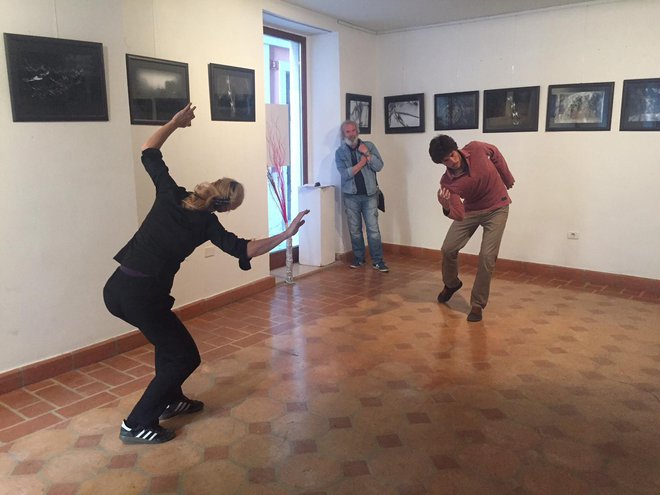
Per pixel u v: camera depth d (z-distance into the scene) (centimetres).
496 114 571
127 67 367
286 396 302
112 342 359
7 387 308
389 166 662
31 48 299
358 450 249
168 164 406
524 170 563
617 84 500
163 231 240
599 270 534
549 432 264
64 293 332
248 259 243
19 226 307
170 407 276
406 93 633
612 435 261
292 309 456
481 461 241
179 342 255
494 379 322
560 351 364
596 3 498
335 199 611
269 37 552
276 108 549
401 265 614
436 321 424
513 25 548
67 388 315
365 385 315
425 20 580
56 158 318
